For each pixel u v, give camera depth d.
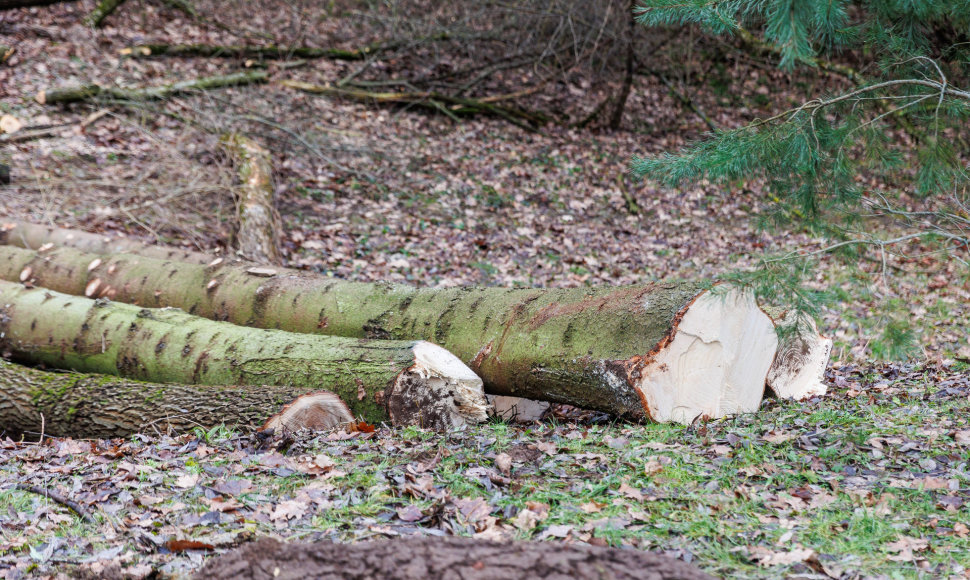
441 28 15.20
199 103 11.93
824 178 4.15
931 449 4.12
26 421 4.99
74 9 14.04
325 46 15.05
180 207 9.54
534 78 15.34
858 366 6.32
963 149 4.54
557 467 3.98
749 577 2.83
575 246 10.34
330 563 2.43
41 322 5.88
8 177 9.30
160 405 4.82
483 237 10.31
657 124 14.71
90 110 11.39
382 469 3.93
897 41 4.11
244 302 6.10
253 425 4.62
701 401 4.86
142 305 6.49
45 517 3.52
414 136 12.95
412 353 4.87
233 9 15.54
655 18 3.68
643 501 3.55
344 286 5.94
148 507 3.58
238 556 2.52
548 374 4.93
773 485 3.76
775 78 15.66
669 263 9.89
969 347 6.85
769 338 5.07
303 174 11.15
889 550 3.07
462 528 3.26
